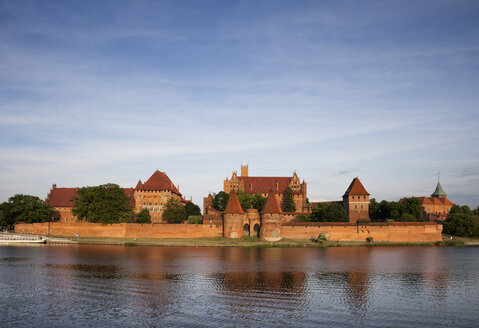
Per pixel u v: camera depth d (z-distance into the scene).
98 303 41.84
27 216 122.19
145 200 149.25
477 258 80.31
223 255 81.88
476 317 38.34
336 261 73.81
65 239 108.94
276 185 165.25
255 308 40.34
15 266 64.62
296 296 45.44
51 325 35.44
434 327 35.47
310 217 125.31
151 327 35.00
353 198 137.38
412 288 50.50
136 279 54.12
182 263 69.25
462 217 132.12
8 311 39.16
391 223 114.81
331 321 36.69
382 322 36.59
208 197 155.25
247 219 118.25
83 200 117.38
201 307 40.53
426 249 100.69
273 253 86.88
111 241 106.00
